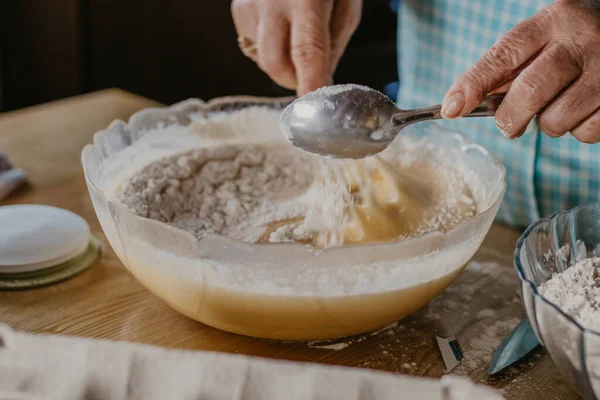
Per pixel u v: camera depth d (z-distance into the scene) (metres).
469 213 0.80
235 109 0.99
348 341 0.71
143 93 2.03
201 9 1.87
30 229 0.81
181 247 0.63
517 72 0.67
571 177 1.04
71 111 1.25
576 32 0.65
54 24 1.90
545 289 0.65
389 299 0.64
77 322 0.72
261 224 0.78
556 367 0.65
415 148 0.93
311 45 0.86
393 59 1.87
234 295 0.63
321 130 0.66
